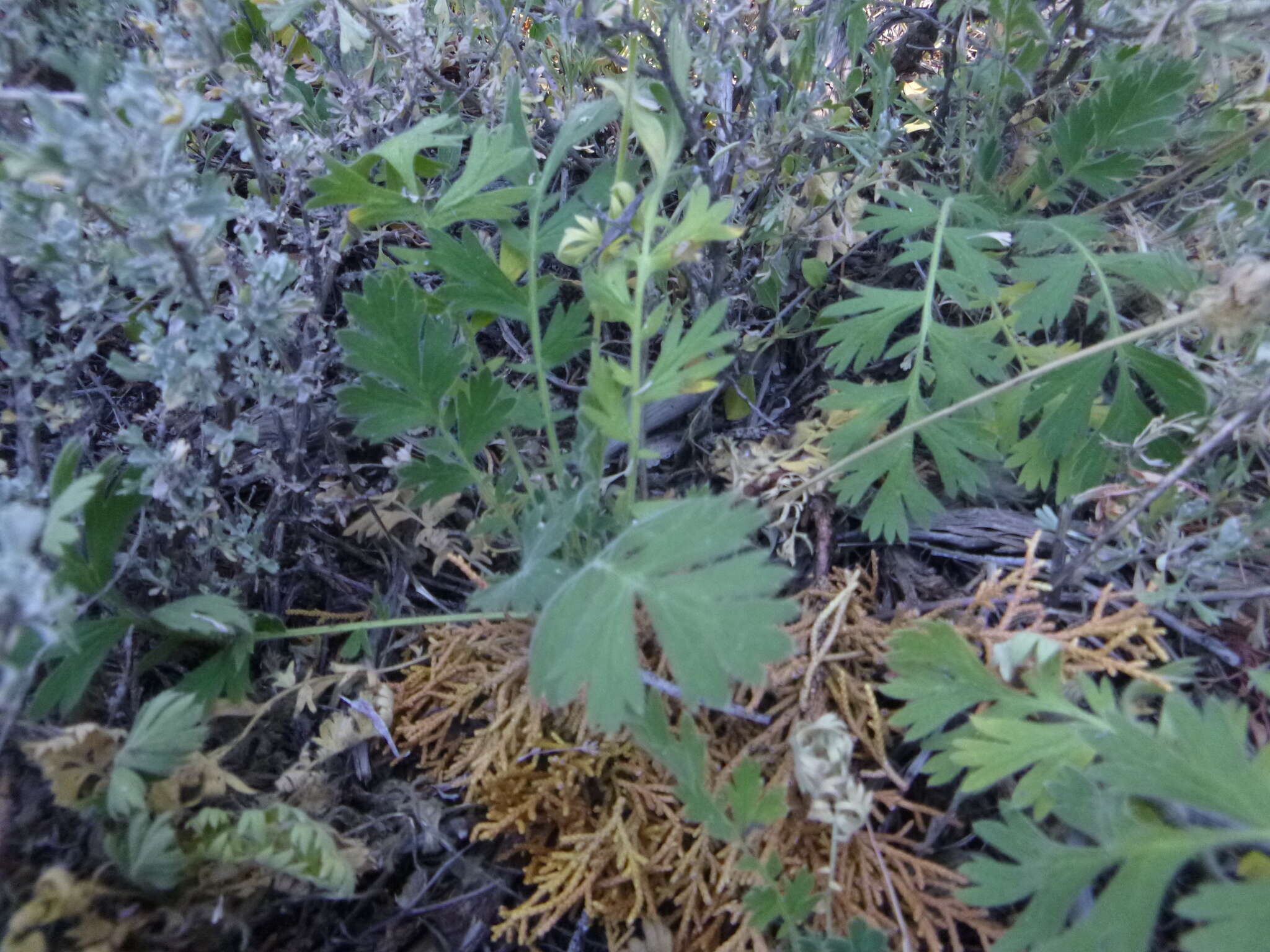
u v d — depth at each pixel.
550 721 1.25
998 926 1.03
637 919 1.16
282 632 1.25
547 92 1.79
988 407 1.35
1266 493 1.45
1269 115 1.43
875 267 1.86
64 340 1.42
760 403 1.73
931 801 1.19
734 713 1.17
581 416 1.20
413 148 1.26
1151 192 1.68
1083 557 1.25
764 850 1.11
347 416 1.24
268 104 1.34
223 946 0.99
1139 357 1.34
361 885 1.16
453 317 1.32
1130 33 1.49
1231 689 1.25
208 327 1.00
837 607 1.25
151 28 1.11
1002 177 1.80
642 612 1.25
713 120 1.76
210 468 1.22
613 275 1.11
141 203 0.87
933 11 1.99
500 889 1.17
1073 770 0.91
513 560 1.45
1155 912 0.83
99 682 1.21
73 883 0.83
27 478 1.09
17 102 1.08
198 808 1.05
